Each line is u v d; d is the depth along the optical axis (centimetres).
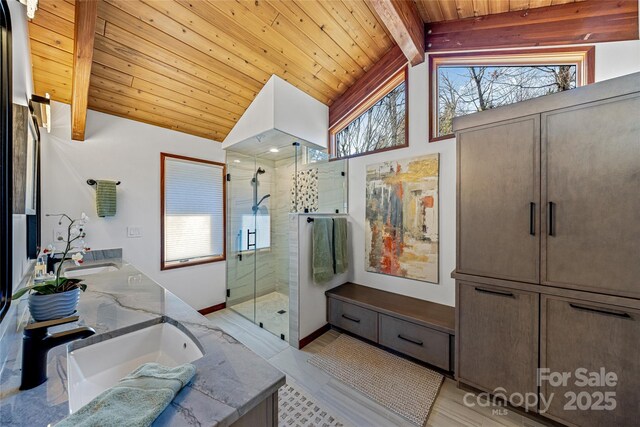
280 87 278
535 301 152
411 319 214
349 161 319
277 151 336
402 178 271
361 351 237
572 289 140
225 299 343
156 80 232
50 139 218
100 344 99
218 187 339
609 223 130
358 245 310
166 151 290
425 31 258
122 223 258
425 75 258
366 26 253
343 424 155
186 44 212
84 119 208
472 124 174
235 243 347
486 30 228
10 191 100
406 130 271
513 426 154
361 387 187
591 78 185
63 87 213
